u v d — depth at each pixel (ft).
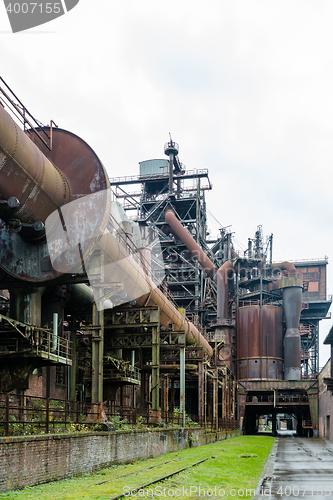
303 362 277.85
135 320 97.91
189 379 165.37
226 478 57.11
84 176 64.59
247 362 241.76
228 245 252.62
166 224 242.37
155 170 255.50
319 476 62.34
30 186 57.52
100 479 50.75
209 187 253.24
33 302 68.69
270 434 261.03
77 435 53.16
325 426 187.11
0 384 66.33
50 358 65.92
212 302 242.58
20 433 55.57
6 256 64.18
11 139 52.31
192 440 110.52
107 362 92.99
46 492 41.34
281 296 258.57
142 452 74.79
